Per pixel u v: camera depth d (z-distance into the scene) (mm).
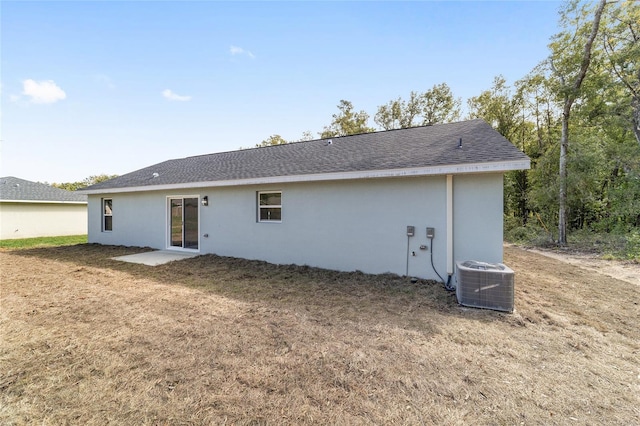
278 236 8039
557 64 13375
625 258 9234
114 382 2604
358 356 3014
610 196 13320
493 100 20125
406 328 3760
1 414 2209
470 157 5531
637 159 12680
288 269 7312
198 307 4559
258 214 8531
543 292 5551
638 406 2299
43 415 2203
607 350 3252
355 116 30750
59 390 2502
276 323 3906
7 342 3369
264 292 5410
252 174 8266
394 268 6465
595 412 2223
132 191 11023
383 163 6410
